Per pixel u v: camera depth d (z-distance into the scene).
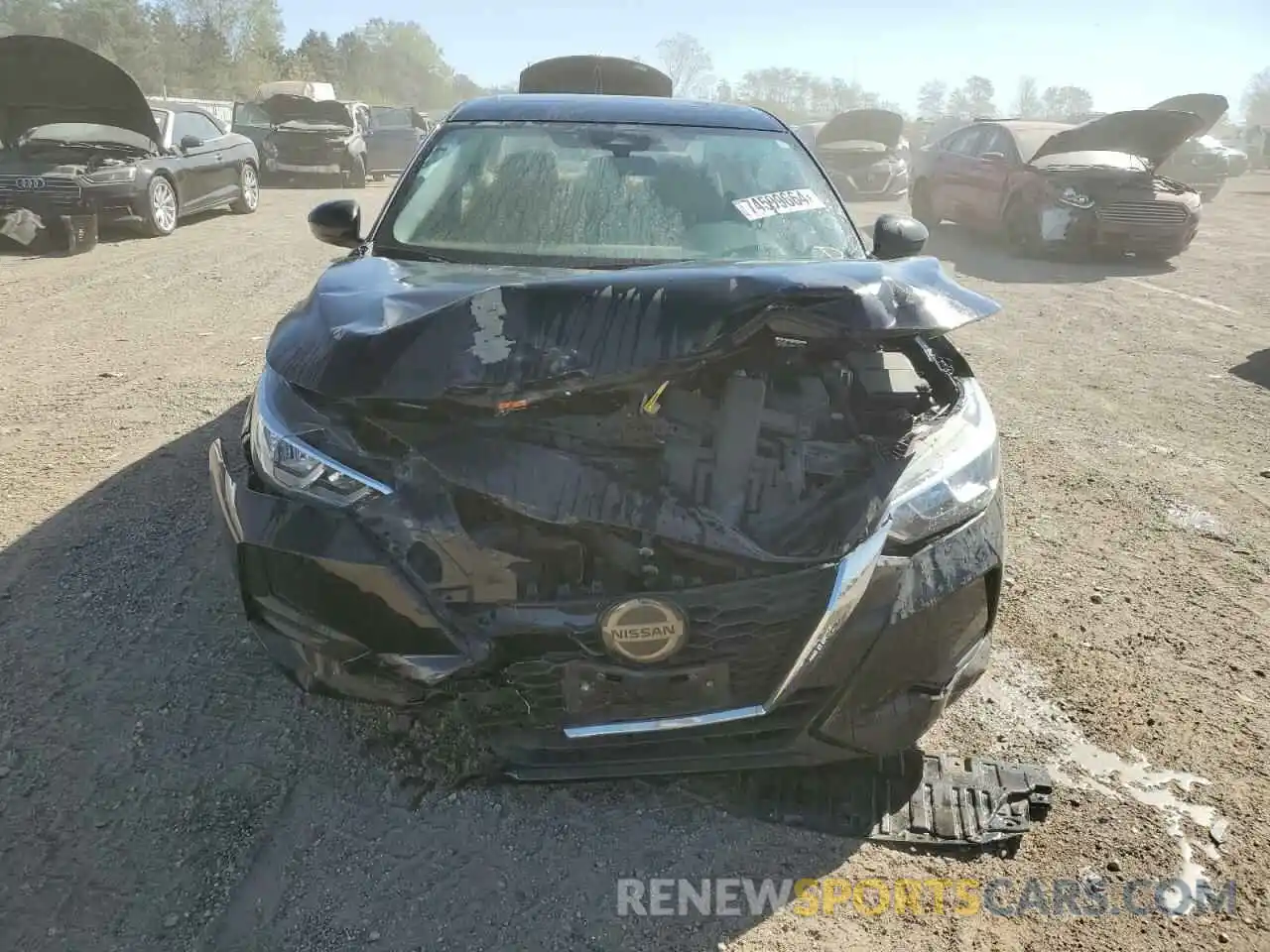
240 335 6.89
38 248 10.22
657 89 9.09
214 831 2.42
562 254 3.30
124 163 10.61
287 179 19.50
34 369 5.99
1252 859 2.49
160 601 3.37
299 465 2.41
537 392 2.19
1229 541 4.25
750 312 2.26
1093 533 4.29
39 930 2.13
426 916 2.23
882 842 2.49
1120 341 7.70
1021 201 11.57
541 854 2.42
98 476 4.36
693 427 2.47
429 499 2.30
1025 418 5.79
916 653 2.37
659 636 2.22
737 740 2.37
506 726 2.35
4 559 3.60
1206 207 18.48
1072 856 2.47
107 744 2.69
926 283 2.58
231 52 61.50
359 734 2.77
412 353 2.24
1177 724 3.00
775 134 4.00
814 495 2.38
